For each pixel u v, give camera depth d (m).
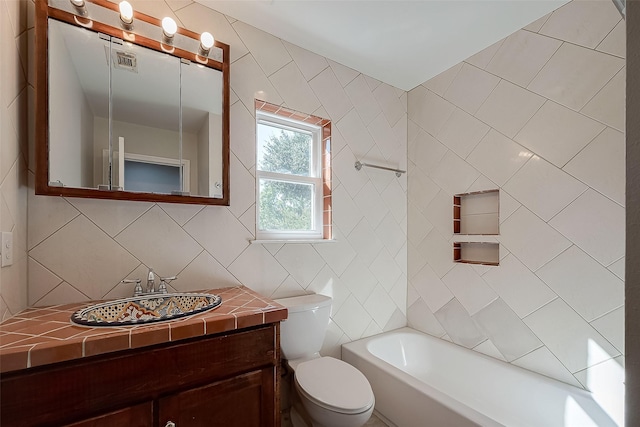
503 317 1.81
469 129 2.02
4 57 1.00
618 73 1.39
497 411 1.70
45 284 1.20
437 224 2.21
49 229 1.21
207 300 1.33
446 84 2.17
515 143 1.77
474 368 1.86
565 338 1.55
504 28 1.75
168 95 1.42
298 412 1.60
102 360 0.85
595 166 1.46
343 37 1.83
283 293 1.80
